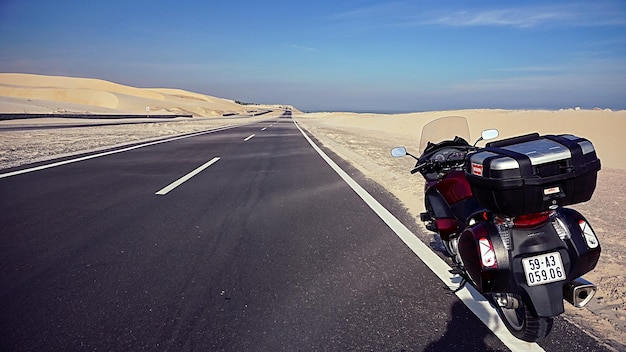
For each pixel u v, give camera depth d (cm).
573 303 245
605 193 705
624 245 439
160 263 392
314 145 1747
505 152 245
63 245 436
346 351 254
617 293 330
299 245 450
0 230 482
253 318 292
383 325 284
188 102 15325
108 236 469
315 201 666
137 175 880
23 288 333
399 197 702
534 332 251
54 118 3828
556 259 248
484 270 253
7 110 4253
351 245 450
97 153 1259
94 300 315
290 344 261
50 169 929
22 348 252
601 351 252
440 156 372
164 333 271
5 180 787
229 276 365
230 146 1616
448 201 342
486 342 263
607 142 1424
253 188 768
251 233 491
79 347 254
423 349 256
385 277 365
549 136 265
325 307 310
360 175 938
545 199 232
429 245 451
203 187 768
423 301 320
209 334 271
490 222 269
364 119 5303
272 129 3098
